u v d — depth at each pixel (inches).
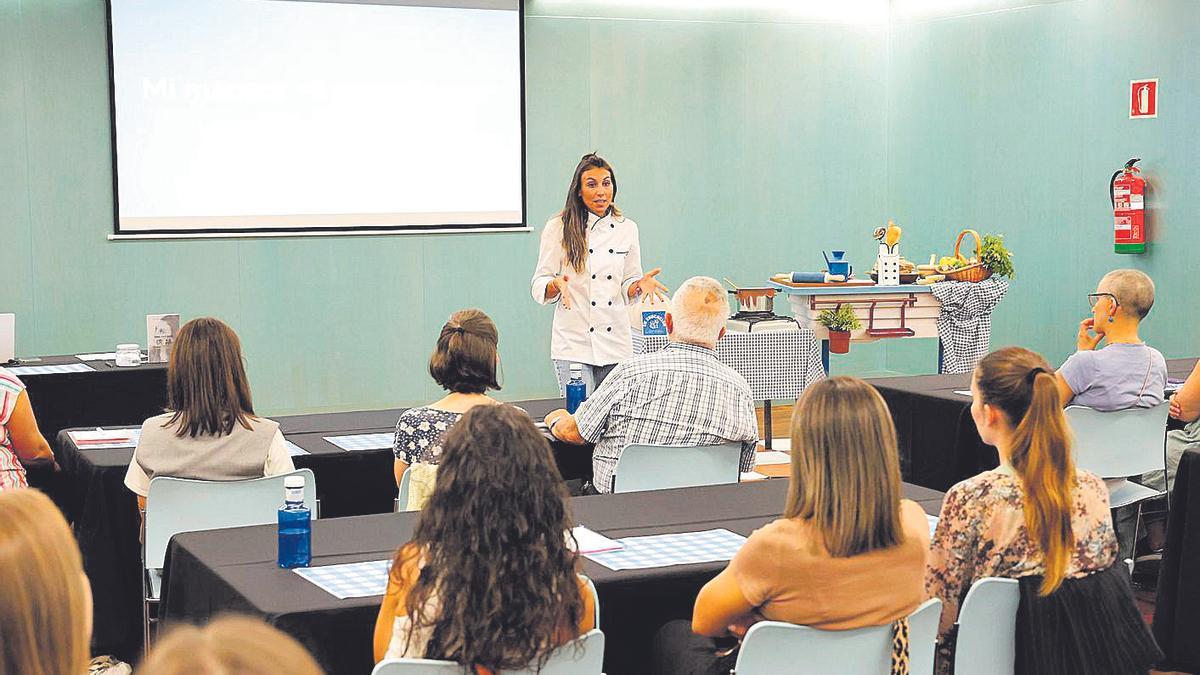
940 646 105.7
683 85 363.3
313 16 324.2
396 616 88.2
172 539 121.2
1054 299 337.7
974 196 360.2
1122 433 174.6
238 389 146.5
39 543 46.8
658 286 226.5
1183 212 300.4
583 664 88.1
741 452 159.6
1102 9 318.3
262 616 99.3
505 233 348.2
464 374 143.1
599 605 109.8
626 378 157.0
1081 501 104.0
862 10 381.7
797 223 379.6
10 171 302.0
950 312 284.2
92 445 174.1
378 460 170.9
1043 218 339.0
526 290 352.5
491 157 343.6
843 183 383.9
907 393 211.0
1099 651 102.6
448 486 84.8
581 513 132.0
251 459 146.3
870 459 92.4
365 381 338.3
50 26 302.8
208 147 317.7
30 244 305.4
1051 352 339.9
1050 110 334.6
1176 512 154.2
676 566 113.1
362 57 329.4
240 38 318.3
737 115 370.0
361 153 331.9
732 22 367.2
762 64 371.6
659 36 359.9
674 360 157.1
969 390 211.2
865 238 387.9
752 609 96.1
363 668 101.8
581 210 225.0
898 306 281.1
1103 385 177.5
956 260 293.0
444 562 83.9
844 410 92.6
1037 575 102.5
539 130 349.7
